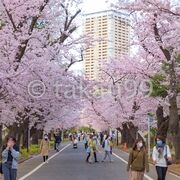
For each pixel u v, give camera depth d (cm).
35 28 2986
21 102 2600
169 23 2820
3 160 1388
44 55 2648
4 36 2336
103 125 6353
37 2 2564
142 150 1442
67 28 3247
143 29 3006
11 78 2291
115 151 5259
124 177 2094
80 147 6875
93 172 2388
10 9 2520
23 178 2053
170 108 2872
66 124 5384
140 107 4494
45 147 3300
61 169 2600
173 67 2697
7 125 2892
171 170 2408
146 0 2303
